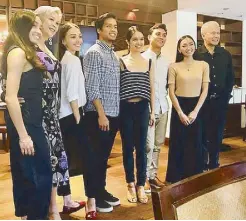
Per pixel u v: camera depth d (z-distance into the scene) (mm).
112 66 2482
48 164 1807
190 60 2973
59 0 5203
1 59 1721
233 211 826
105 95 2459
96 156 2490
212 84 3146
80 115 2459
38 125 1747
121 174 3688
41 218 1806
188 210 740
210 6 5289
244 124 6121
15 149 1724
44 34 1966
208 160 3365
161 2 5195
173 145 3096
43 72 1735
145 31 5883
